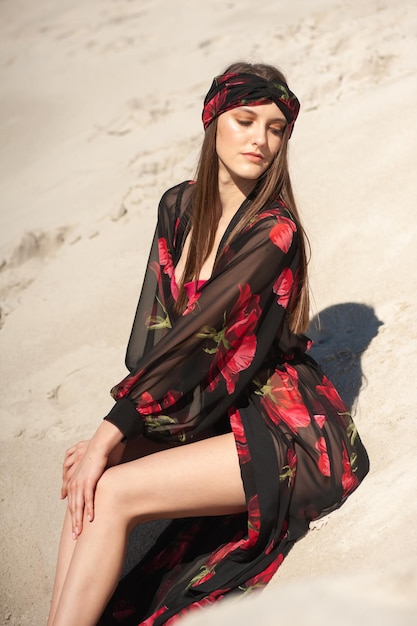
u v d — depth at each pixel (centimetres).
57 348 421
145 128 698
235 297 240
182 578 245
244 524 252
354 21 767
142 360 245
